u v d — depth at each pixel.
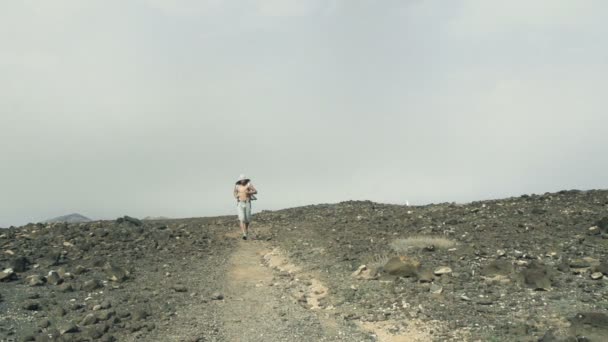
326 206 24.84
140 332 7.50
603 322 6.25
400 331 7.16
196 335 7.42
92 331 7.18
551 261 9.48
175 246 14.80
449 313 7.51
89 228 16.50
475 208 16.72
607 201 14.68
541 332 6.48
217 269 12.21
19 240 13.55
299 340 7.16
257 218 22.77
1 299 8.46
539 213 14.22
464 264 9.98
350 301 8.73
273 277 11.35
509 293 8.10
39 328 7.29
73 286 9.57
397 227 15.15
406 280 9.43
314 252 13.21
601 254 9.57
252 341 7.21
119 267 10.66
